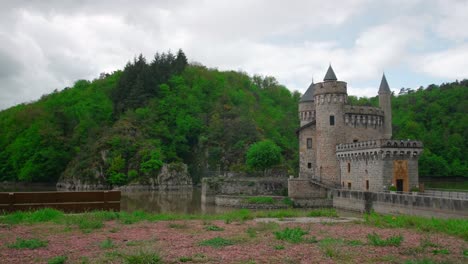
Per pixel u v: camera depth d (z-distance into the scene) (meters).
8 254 14.52
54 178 120.88
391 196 45.69
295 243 17.12
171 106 136.00
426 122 127.75
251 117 142.00
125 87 140.12
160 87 140.25
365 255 14.70
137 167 109.62
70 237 18.33
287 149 129.50
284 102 189.38
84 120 126.75
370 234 19.20
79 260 13.59
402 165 52.50
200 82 156.25
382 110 68.75
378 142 52.03
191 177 120.56
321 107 66.56
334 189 59.78
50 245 16.33
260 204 59.44
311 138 70.81
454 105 130.50
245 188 68.69
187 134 132.62
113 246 16.12
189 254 14.61
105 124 130.50
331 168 64.81
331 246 15.97
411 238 18.77
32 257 14.05
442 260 14.12
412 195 42.22
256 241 17.58
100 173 107.50
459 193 44.84
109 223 23.80
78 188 105.94
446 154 112.19
